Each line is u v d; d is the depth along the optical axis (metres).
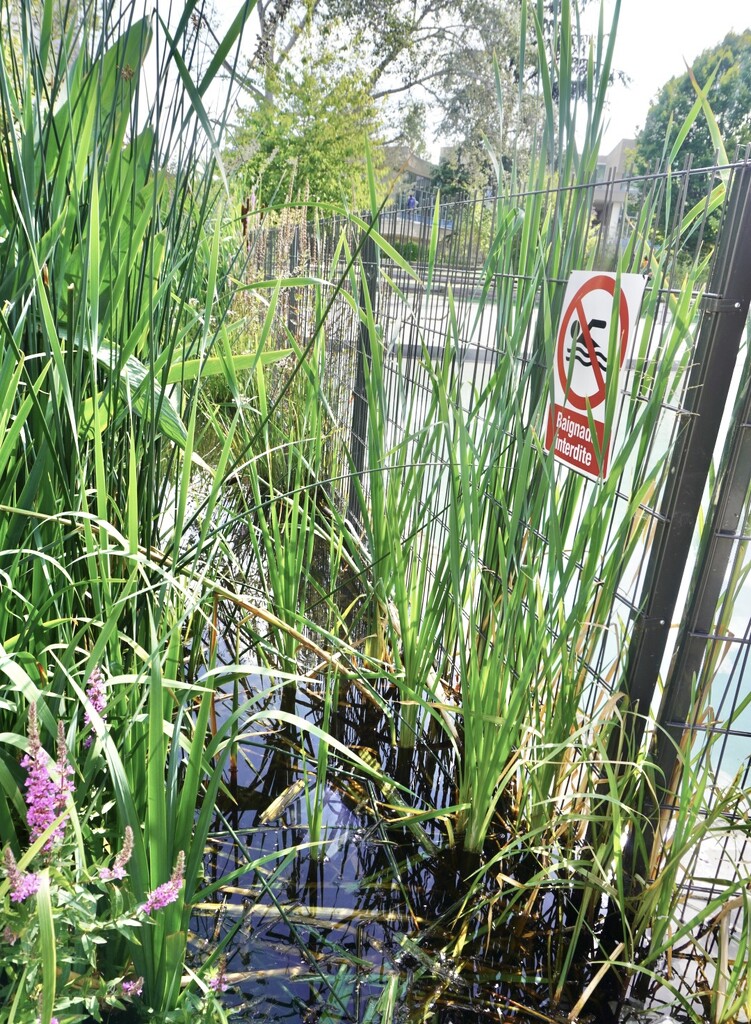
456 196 2.21
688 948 1.33
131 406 1.04
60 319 1.10
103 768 1.02
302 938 1.25
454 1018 1.14
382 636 2.12
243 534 2.64
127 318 1.16
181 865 0.76
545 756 1.42
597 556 1.27
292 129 13.89
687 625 1.22
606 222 1.40
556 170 1.42
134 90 0.98
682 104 13.09
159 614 1.11
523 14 1.35
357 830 1.54
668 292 1.19
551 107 1.39
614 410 1.24
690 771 1.17
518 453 1.50
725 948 1.16
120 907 0.74
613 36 1.25
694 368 1.16
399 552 1.79
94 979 0.88
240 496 2.22
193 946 1.19
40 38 0.93
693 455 1.17
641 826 1.34
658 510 1.26
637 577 1.30
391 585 1.93
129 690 0.97
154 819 0.82
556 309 1.49
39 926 0.62
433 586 1.75
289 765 1.74
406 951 1.25
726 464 1.13
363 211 3.21
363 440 2.96
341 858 1.46
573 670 1.41
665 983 1.13
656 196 1.22
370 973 1.20
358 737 1.89
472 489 1.47
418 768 1.78
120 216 1.05
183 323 1.42
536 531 1.43
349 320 3.19
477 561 1.56
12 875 0.61
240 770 1.71
